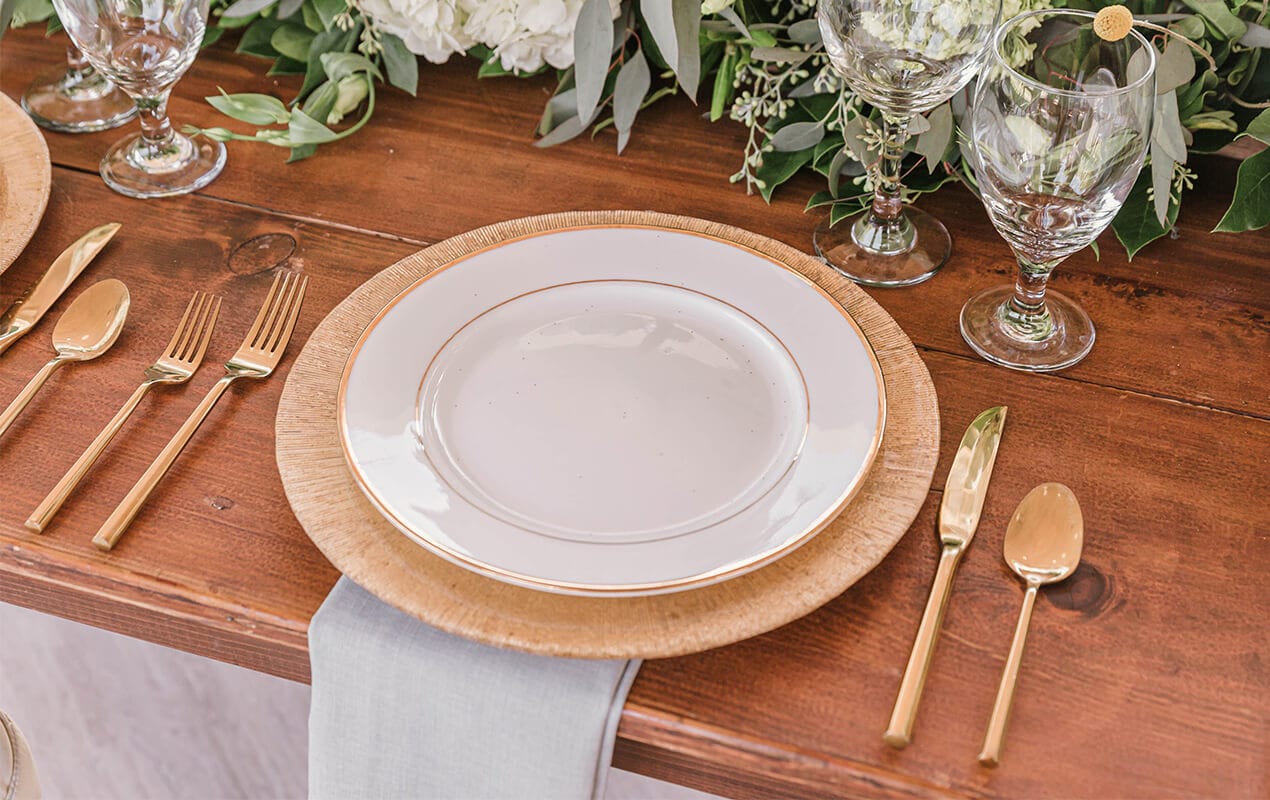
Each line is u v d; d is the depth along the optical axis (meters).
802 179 0.87
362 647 0.55
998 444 0.65
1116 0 0.78
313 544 0.61
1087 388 0.69
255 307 0.75
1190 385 0.69
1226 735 0.52
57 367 0.70
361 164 0.88
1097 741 0.52
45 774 1.49
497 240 0.76
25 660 1.56
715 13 0.86
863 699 0.54
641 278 0.71
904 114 0.74
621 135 0.88
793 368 0.65
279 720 1.50
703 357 0.67
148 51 0.80
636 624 0.53
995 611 0.57
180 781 1.50
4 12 0.92
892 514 0.58
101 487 0.63
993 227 0.82
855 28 0.70
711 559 0.54
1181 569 0.59
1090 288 0.77
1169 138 0.74
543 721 0.54
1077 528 0.60
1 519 0.61
